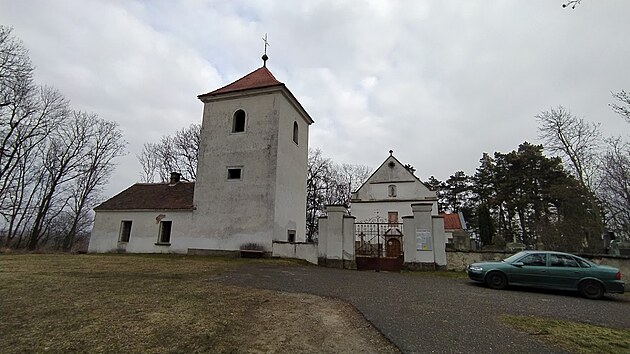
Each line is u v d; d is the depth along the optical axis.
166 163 36.84
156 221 20.20
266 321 5.61
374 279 11.38
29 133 27.47
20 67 24.64
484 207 32.53
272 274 11.55
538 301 8.46
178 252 19.14
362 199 31.80
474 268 10.99
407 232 14.55
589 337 5.33
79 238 35.34
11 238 28.91
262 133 19.17
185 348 4.21
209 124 20.45
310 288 9.06
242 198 18.59
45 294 7.04
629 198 24.05
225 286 8.79
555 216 33.84
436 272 13.60
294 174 21.06
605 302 8.89
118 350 4.07
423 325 5.67
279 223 18.44
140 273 10.63
